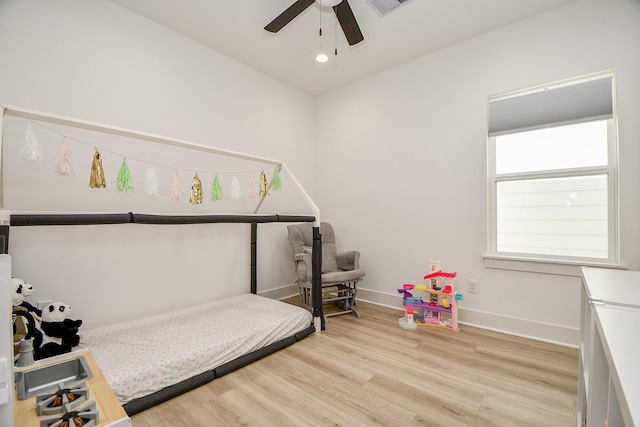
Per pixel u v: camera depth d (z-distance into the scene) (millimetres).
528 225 2578
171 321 2350
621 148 2111
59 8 2082
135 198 2457
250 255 3266
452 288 2660
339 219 3814
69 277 2119
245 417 1514
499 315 2598
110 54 2311
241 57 3111
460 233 2820
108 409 1006
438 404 1610
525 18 2469
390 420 1486
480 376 1881
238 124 3191
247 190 3266
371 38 2756
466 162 2781
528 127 2514
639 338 637
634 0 2076
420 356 2152
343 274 2941
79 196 2176
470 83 2756
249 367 2008
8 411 672
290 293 3727
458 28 2607
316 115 4090
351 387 1772
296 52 3018
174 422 1479
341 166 3803
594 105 2252
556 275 2354
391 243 3311
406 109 3189
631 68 2084
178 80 2707
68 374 1338
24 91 1949
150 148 2539
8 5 1899
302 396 1688
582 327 1371
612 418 626
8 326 683
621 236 2115
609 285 1074
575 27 2270
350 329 2680
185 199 2758
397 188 3262
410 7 2342
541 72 2406
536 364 2023
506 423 1466
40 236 2006
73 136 2145
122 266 2367
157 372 1656
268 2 2322
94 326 2219
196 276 2836
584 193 2354
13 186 1919
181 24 2592
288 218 2602
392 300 3293
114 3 2330
